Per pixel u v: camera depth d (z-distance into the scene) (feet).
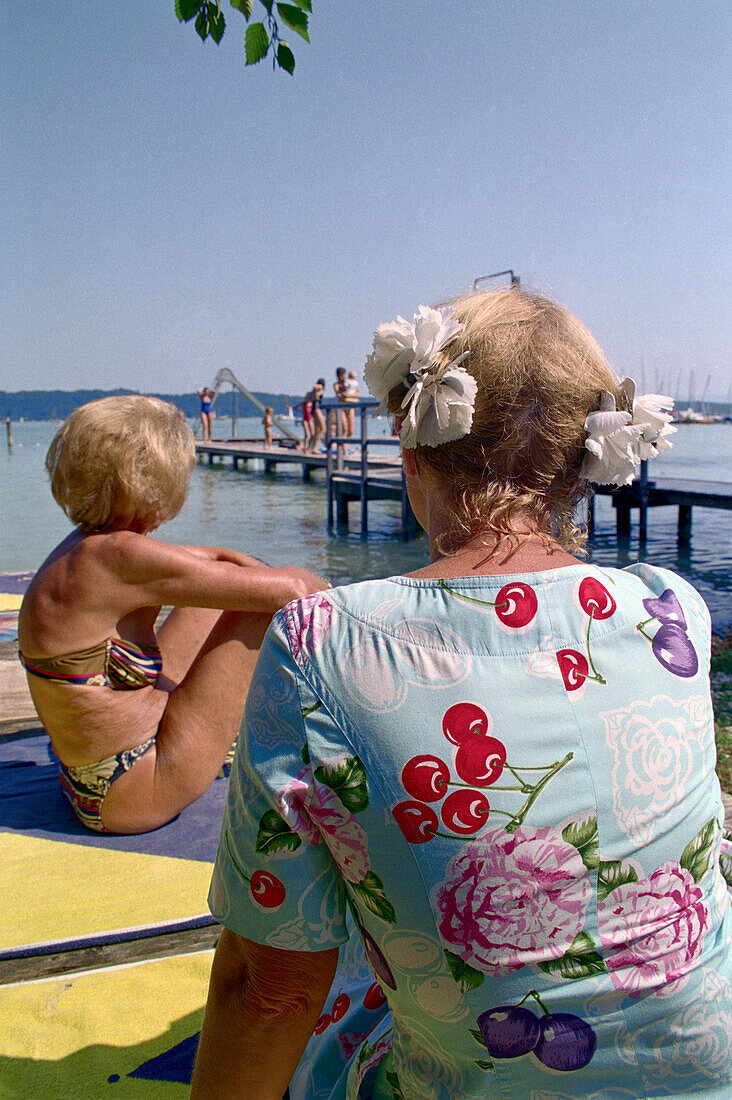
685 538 34.37
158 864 6.18
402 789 2.23
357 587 2.55
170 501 6.05
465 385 2.44
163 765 6.25
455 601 2.39
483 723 2.24
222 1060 2.72
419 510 2.91
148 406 5.92
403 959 2.34
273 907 2.44
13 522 41.73
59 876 6.01
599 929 2.25
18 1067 4.43
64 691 5.81
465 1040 2.34
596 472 2.63
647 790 2.29
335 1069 3.31
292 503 52.49
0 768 8.04
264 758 2.39
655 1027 2.29
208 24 5.85
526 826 2.20
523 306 2.74
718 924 2.50
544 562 2.50
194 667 6.29
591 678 2.32
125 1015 4.81
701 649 2.54
